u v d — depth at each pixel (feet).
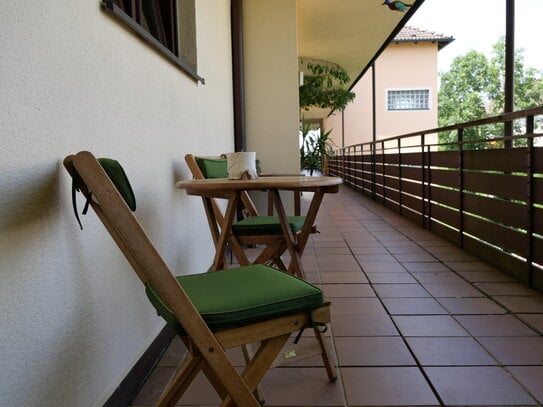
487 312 7.61
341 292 8.94
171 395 3.82
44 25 3.55
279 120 15.34
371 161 27.68
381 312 7.73
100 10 4.60
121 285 5.06
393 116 50.47
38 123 3.45
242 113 14.93
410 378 5.42
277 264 7.80
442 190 14.40
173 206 7.34
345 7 20.17
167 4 8.06
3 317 2.98
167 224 6.98
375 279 9.83
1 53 3.01
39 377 3.38
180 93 7.89
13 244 3.11
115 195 3.01
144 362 5.59
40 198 3.46
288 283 4.10
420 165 16.84
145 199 5.97
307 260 11.77
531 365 5.69
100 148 4.57
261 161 15.40
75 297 4.00
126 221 3.03
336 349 6.28
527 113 8.46
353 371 5.64
